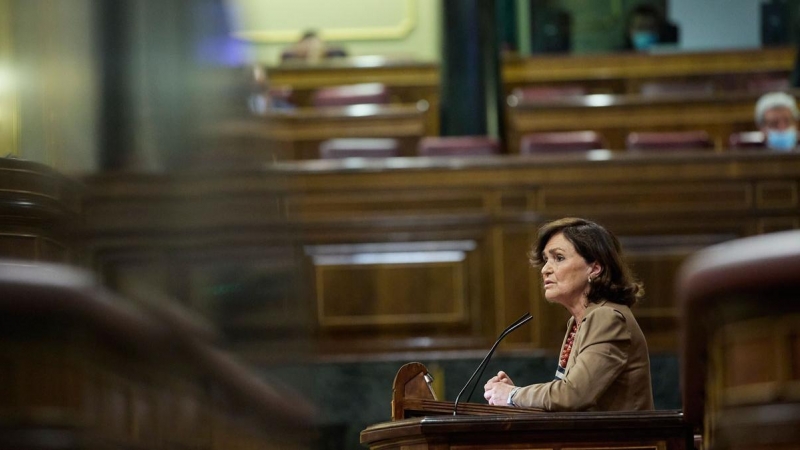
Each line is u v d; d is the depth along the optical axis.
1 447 2.79
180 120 3.33
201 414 2.95
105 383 2.83
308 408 3.24
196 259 3.16
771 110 18.44
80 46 3.94
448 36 23.34
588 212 15.66
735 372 4.07
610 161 15.70
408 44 29.42
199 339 2.95
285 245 3.31
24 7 7.95
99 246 4.00
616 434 6.69
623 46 29.41
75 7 3.94
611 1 29.58
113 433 2.84
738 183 15.71
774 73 24.61
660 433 6.70
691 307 3.94
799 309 3.75
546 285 8.20
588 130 21.86
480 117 23.23
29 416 2.80
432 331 15.30
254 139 3.36
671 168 15.74
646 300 15.42
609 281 8.07
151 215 3.20
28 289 2.65
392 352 15.17
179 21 3.39
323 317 15.30
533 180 15.68
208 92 3.35
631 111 21.75
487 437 6.69
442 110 23.45
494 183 15.66
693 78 24.70
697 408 4.84
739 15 29.70
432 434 6.66
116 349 2.79
